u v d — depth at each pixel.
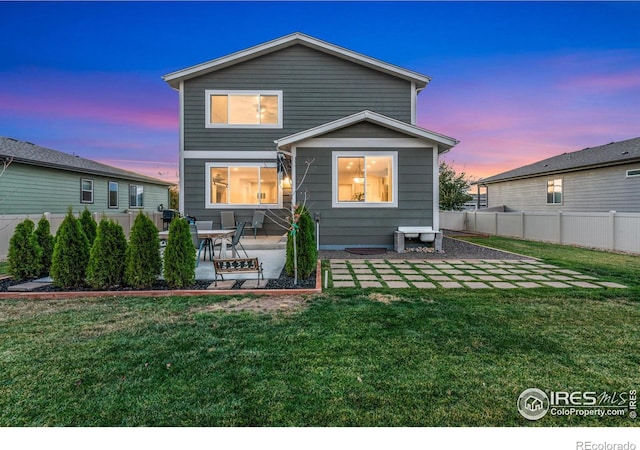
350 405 1.97
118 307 3.89
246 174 10.45
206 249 7.69
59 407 1.95
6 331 3.11
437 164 8.59
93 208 15.07
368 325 3.27
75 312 3.70
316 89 10.48
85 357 2.57
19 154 11.58
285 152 8.56
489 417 1.88
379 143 8.56
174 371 2.36
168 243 4.79
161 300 4.19
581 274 5.79
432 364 2.46
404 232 8.27
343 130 8.59
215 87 10.34
